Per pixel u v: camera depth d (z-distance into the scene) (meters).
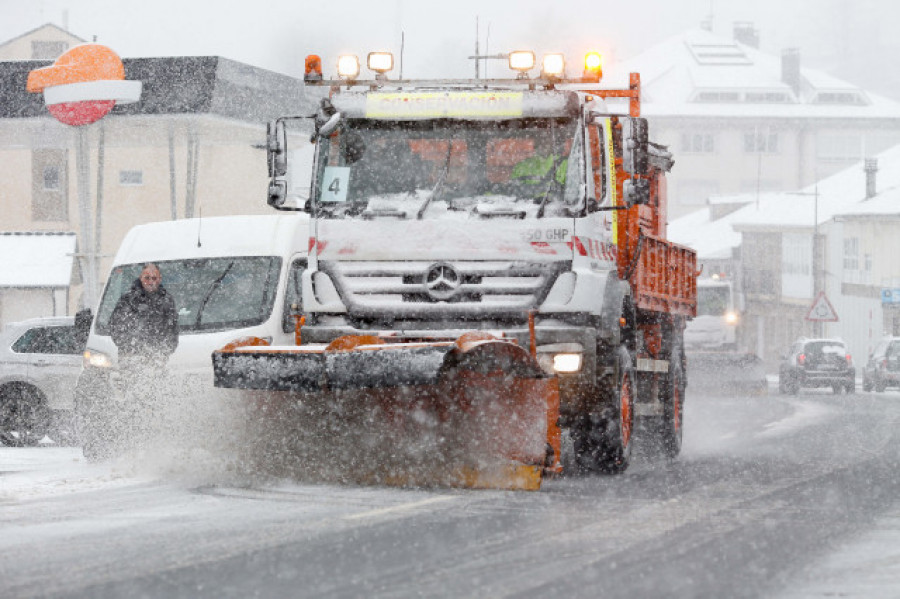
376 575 10.45
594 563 11.20
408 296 17.81
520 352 15.81
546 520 13.66
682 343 26.20
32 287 61.47
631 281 21.03
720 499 16.05
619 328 18.81
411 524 13.17
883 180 105.81
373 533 12.57
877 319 94.06
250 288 22.23
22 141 55.53
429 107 18.11
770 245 114.50
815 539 12.85
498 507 14.62
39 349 27.89
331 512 13.97
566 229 17.66
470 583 10.18
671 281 24.61
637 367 22.19
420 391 16.23
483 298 17.62
